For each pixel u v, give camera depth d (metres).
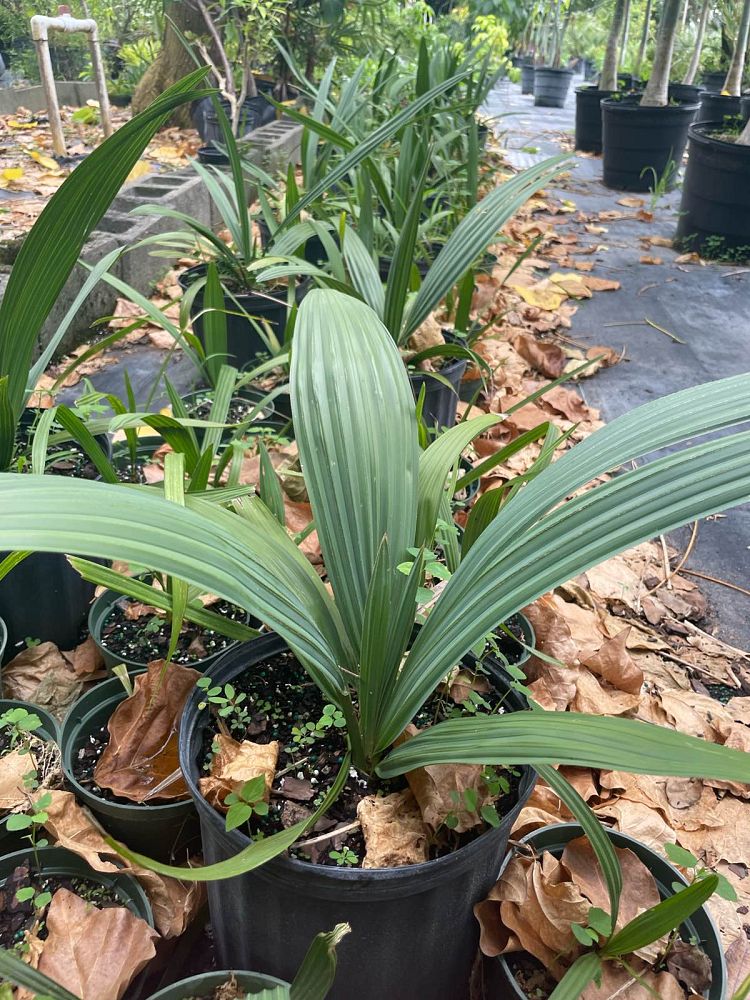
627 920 0.92
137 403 2.23
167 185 3.21
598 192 5.01
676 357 2.75
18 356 1.19
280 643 1.02
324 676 0.78
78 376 2.32
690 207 3.79
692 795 1.23
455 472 1.22
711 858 1.14
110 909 0.89
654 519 0.64
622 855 0.98
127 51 5.84
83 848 0.95
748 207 3.58
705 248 3.77
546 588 0.67
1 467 1.28
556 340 2.85
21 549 0.51
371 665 0.76
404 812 0.84
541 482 0.76
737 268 3.65
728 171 3.52
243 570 0.67
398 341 1.69
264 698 0.98
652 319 3.07
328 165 2.63
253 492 1.02
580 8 10.40
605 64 5.97
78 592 1.38
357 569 0.84
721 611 1.66
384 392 0.91
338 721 0.87
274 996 0.63
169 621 1.27
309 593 0.86
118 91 5.69
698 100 6.59
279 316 2.20
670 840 1.13
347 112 2.35
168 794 1.01
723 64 7.97
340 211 2.46
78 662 1.31
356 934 0.80
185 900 0.97
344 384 0.90
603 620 1.55
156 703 1.08
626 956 0.87
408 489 0.87
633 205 4.73
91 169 0.96
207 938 1.04
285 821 0.84
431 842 0.84
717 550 1.84
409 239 1.51
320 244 2.92
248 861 0.63
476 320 2.59
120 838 1.03
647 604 1.64
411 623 0.81
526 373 2.53
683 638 1.58
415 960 0.85
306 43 4.92
